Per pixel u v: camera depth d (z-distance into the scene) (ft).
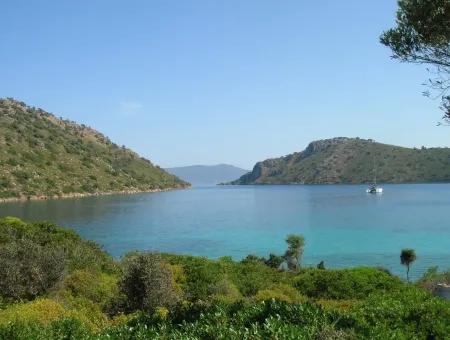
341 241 238.27
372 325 30.50
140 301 62.69
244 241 250.37
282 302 30.81
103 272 93.86
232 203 565.94
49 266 65.31
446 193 630.33
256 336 24.63
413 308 33.04
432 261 179.11
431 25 34.91
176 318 32.17
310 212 412.36
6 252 66.28
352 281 82.58
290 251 150.92
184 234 278.26
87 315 56.18
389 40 38.45
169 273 66.13
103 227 308.19
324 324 26.48
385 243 227.61
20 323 32.42
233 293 74.95
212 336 26.00
